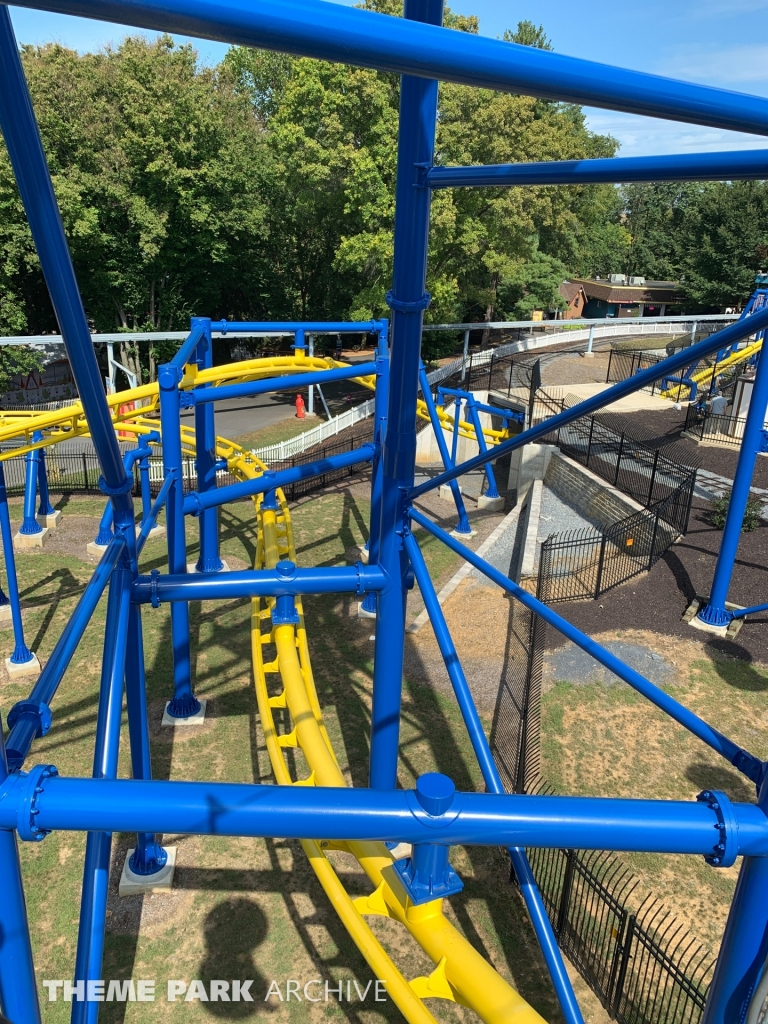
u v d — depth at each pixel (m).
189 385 11.41
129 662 6.82
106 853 4.55
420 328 5.74
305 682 8.33
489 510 20.86
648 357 32.94
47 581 15.62
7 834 3.03
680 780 9.34
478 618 13.62
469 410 22.88
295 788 3.16
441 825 3.08
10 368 31.45
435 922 4.87
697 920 7.51
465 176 4.90
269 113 45.50
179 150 30.89
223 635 13.40
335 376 11.28
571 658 11.95
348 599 14.79
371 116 25.95
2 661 12.58
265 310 43.09
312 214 33.97
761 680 11.35
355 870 8.26
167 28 2.31
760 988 3.04
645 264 65.25
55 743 10.29
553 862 8.23
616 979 6.75
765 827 3.02
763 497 17.50
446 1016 6.69
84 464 22.22
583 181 4.12
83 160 30.31
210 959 7.20
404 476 6.31
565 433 21.80
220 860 8.39
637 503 16.59
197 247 34.06
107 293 33.97
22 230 29.25
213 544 14.55
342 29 2.35
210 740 10.37
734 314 42.38
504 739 10.15
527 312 52.69
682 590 13.85
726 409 23.53
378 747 6.97
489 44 2.53
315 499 21.23
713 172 3.48
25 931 3.15
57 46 30.39
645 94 2.72
